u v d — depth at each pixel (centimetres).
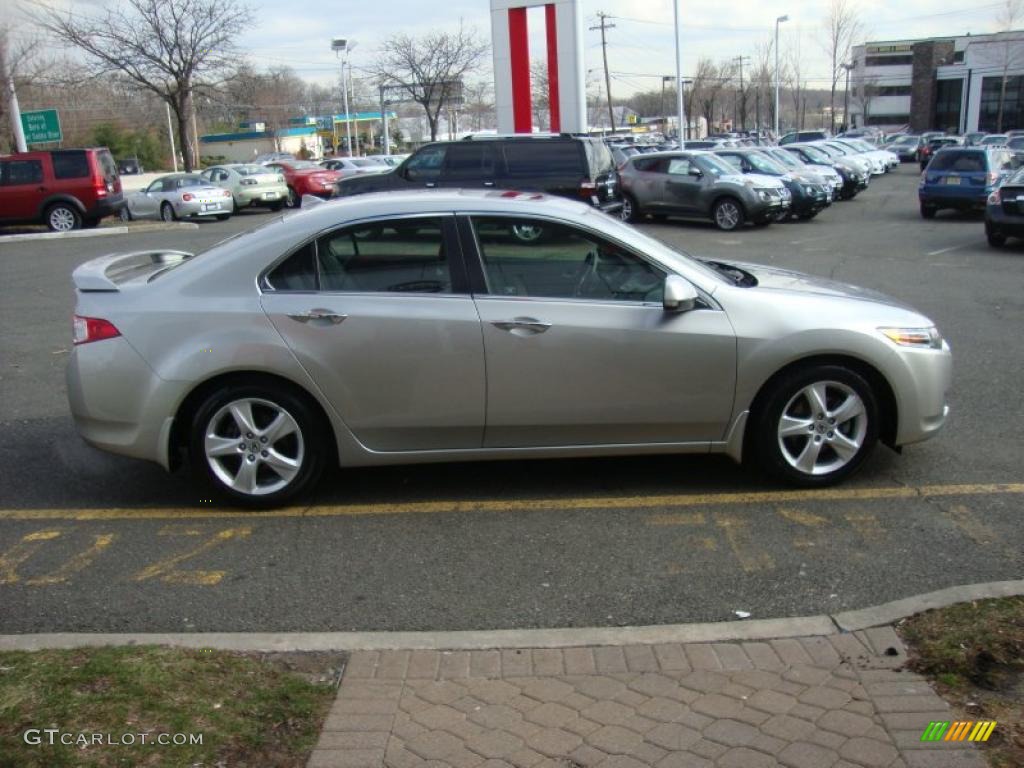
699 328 480
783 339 482
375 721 306
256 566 437
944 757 280
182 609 398
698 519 476
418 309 475
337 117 7638
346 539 464
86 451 609
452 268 482
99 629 383
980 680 318
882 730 294
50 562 446
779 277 550
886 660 335
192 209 2444
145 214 2534
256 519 491
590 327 475
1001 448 570
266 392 480
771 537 453
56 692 307
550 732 300
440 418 483
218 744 288
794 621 367
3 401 731
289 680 329
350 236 485
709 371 482
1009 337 873
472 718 308
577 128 2200
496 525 476
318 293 480
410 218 484
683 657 344
